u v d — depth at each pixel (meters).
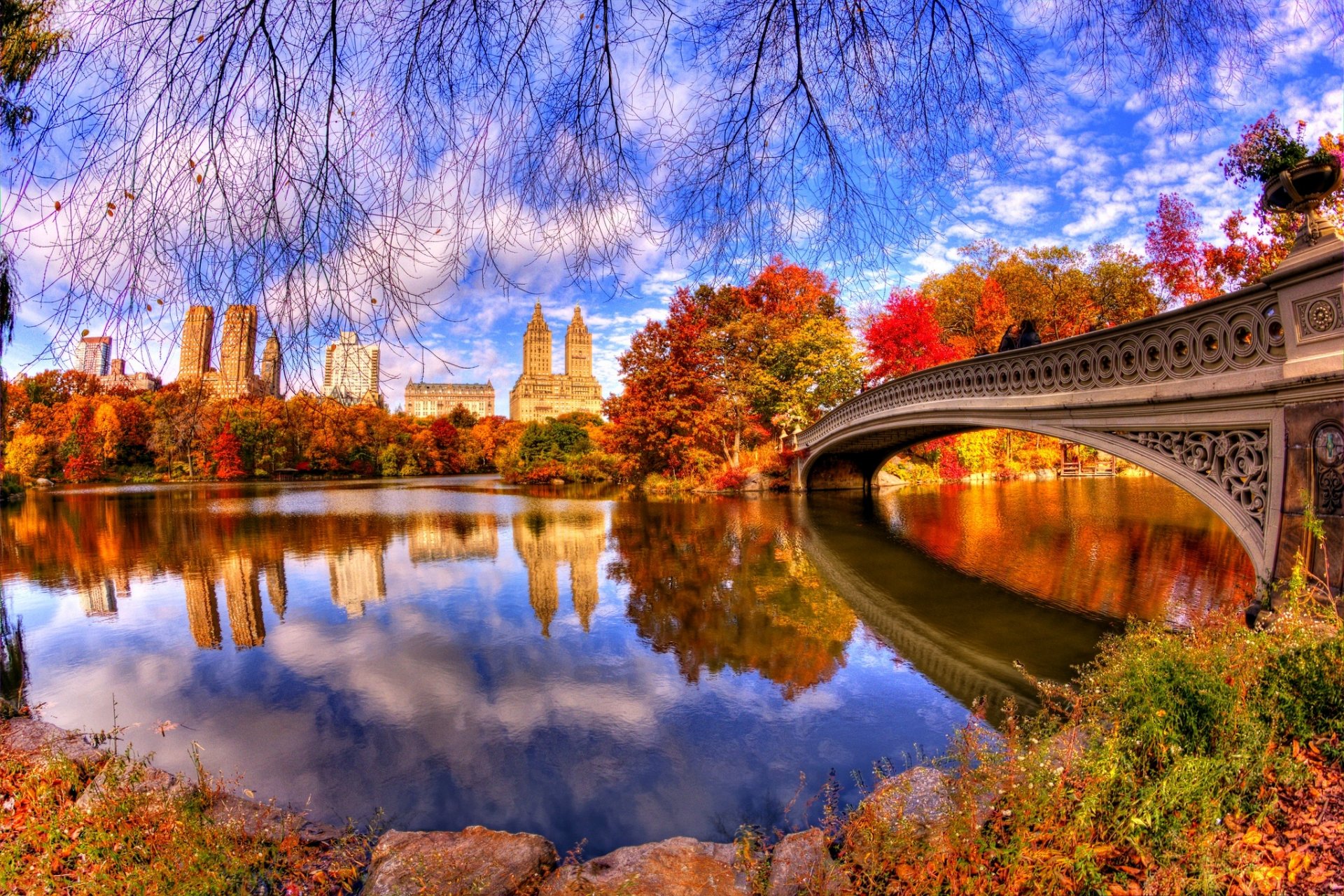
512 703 6.07
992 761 2.83
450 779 4.70
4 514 22.56
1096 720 3.10
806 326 30.44
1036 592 9.83
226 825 3.33
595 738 5.32
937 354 29.12
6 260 1.40
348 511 23.30
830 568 11.95
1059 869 2.25
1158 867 2.27
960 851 2.40
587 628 8.46
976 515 19.30
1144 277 30.55
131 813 3.17
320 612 9.42
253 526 19.03
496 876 3.17
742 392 31.33
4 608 9.85
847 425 21.02
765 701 6.02
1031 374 9.46
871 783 4.56
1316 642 3.21
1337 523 4.75
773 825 4.07
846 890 2.56
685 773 4.76
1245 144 8.22
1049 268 32.56
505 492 32.75
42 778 3.79
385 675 6.85
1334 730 2.91
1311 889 2.18
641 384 31.00
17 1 1.37
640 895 2.95
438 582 11.34
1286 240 13.32
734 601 9.71
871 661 7.03
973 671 6.65
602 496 28.97
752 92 1.71
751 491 29.11
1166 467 6.73
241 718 5.81
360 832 3.98
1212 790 2.56
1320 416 4.89
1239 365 5.74
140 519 20.84
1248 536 5.70
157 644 8.01
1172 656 3.21
